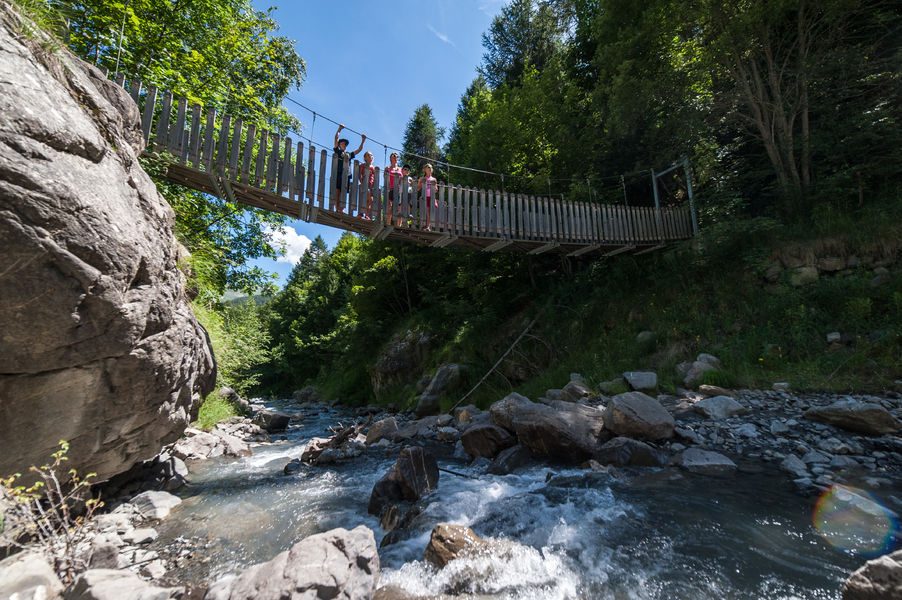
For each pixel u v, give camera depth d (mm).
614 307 11734
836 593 2693
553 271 15336
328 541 3025
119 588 2719
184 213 9492
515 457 6137
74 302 3008
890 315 7352
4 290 2650
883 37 9883
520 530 3996
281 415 12688
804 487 4332
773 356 8023
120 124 4086
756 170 11453
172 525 4637
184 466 6801
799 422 6035
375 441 9203
